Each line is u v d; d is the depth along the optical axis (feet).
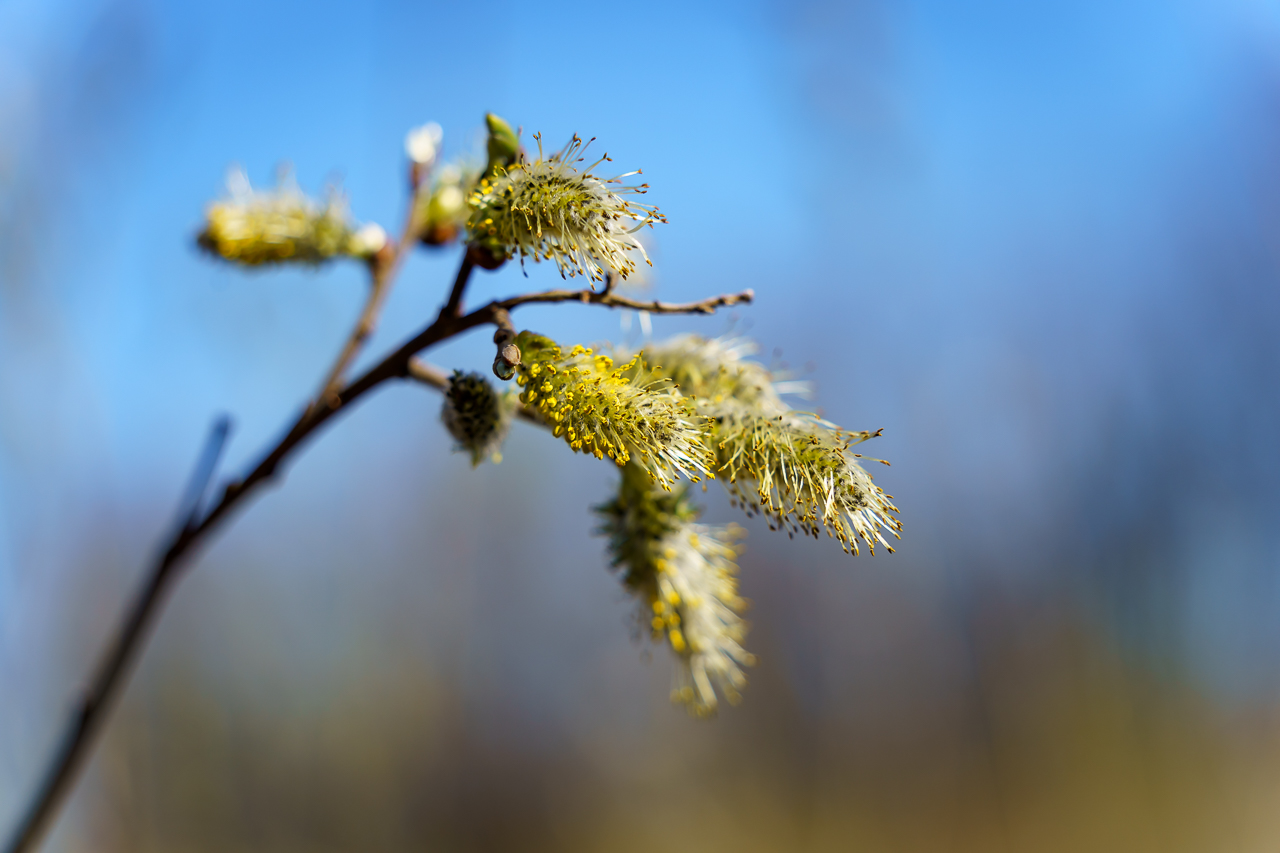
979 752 28.02
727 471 6.07
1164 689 27.25
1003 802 27.32
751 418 6.08
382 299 8.64
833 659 31.27
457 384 6.26
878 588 30.78
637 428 5.35
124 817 18.30
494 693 31.22
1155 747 26.58
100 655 15.90
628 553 7.20
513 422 6.70
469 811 29.78
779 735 31.73
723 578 7.43
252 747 27.58
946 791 28.48
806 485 5.84
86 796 17.66
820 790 30.48
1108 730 26.96
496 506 30.66
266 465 7.62
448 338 6.40
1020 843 26.81
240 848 26.55
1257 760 26.50
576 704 32.81
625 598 7.52
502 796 30.30
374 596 29.32
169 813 25.09
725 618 7.43
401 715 29.25
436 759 29.63
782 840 30.14
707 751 32.50
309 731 28.48
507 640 31.35
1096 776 26.68
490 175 5.92
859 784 29.99
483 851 29.71
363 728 28.89
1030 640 27.89
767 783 31.35
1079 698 27.37
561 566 33.32
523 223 5.63
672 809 31.58
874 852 28.81
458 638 29.58
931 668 29.17
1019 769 27.45
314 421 7.50
